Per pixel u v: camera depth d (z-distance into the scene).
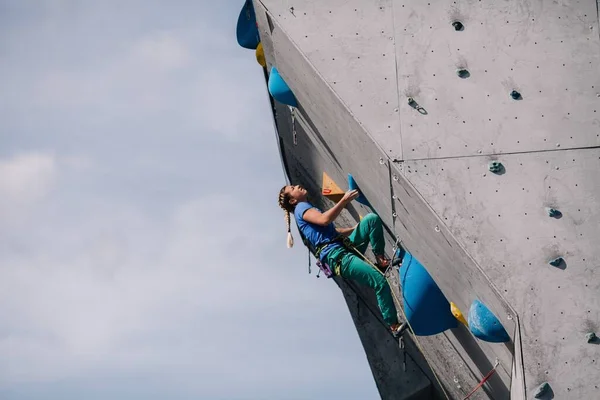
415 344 43.91
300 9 34.12
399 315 39.94
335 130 35.59
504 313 31.94
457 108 33.00
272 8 34.19
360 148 34.16
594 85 33.00
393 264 36.12
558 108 32.84
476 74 33.22
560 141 32.66
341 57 33.62
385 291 35.31
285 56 35.56
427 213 32.53
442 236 32.56
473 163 32.62
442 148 32.78
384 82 33.38
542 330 31.45
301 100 37.31
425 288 34.97
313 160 41.97
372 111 33.22
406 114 33.09
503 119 32.84
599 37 33.28
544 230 32.03
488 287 31.91
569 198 32.22
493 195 32.31
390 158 32.81
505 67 33.22
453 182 32.50
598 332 31.38
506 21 33.44
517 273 31.78
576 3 33.44
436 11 33.62
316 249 35.81
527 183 32.38
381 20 33.75
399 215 34.31
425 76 33.28
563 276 31.70
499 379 35.56
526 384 31.27
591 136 32.66
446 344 38.34
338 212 35.25
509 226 32.09
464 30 33.47
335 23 33.88
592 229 31.97
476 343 34.94
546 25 33.38
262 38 37.09
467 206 32.31
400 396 44.88
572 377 31.19
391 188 33.66
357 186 37.19
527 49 33.25
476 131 32.84
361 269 35.28
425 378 44.56
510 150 32.62
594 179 32.31
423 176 32.59
